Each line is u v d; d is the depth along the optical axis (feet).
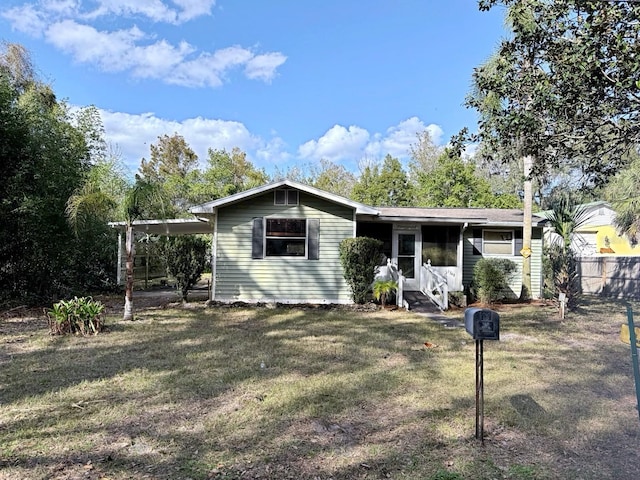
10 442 10.52
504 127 19.67
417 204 84.43
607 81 16.35
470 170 77.30
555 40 18.20
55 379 15.69
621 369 17.71
